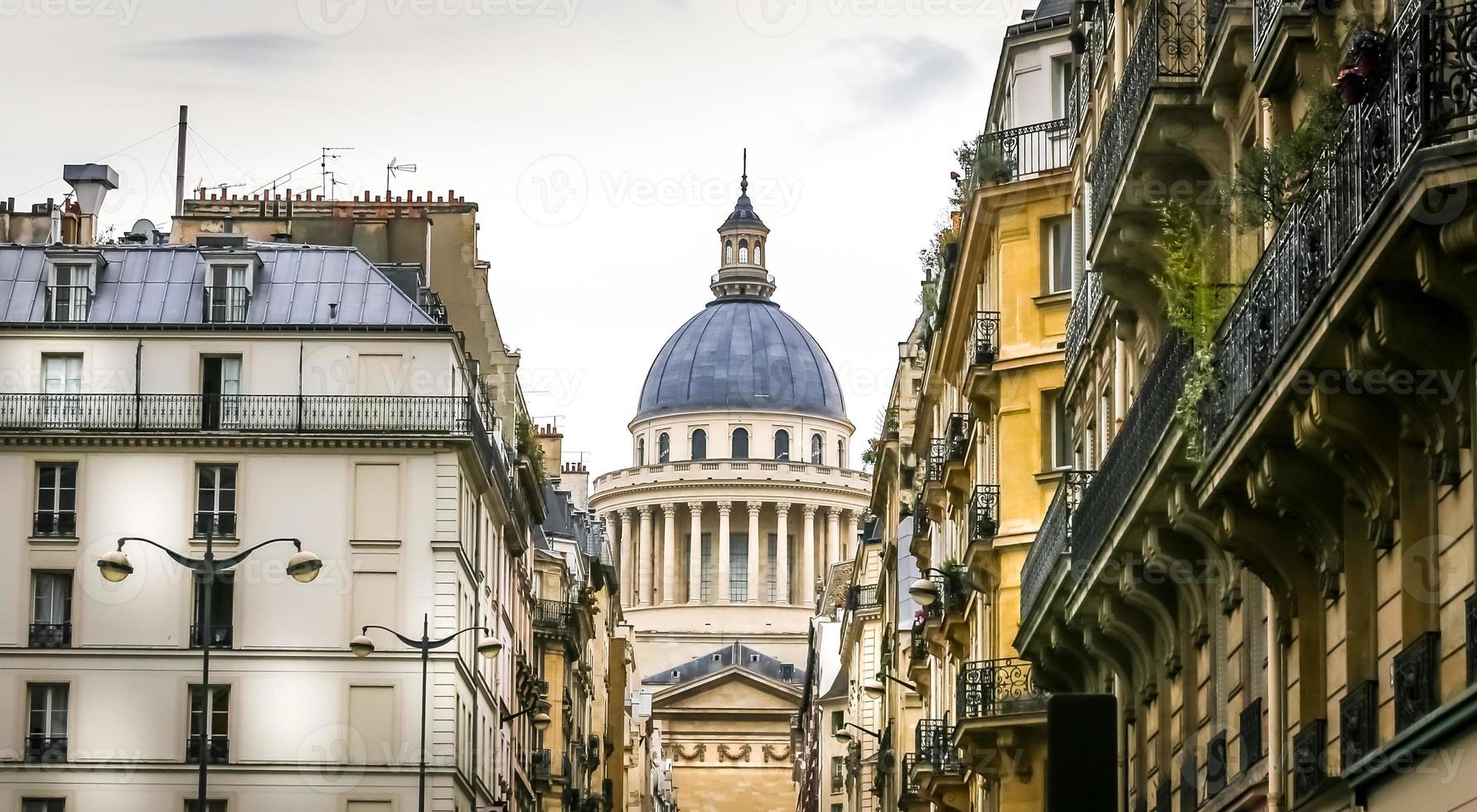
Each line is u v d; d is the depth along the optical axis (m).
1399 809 34.91
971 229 87.56
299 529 112.94
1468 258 28.73
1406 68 29.78
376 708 111.56
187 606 111.75
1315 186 35.47
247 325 114.88
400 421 114.00
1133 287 57.00
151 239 128.50
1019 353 84.12
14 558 111.75
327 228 132.88
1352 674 38.00
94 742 110.12
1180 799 55.06
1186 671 54.59
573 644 171.88
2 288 117.12
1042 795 81.94
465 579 117.00
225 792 110.00
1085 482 65.12
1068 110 82.44
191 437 112.94
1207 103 48.47
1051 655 68.25
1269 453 37.59
